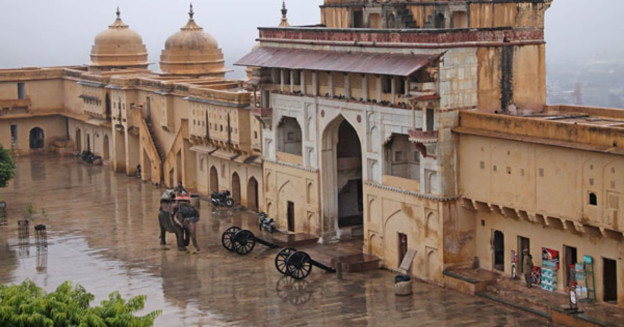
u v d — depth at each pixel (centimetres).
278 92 3494
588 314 2378
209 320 2570
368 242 3128
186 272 3072
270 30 3522
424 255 2873
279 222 3603
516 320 2459
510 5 2980
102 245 3466
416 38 2811
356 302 2694
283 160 3531
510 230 2706
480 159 2727
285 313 2616
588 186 2395
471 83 2805
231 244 3306
